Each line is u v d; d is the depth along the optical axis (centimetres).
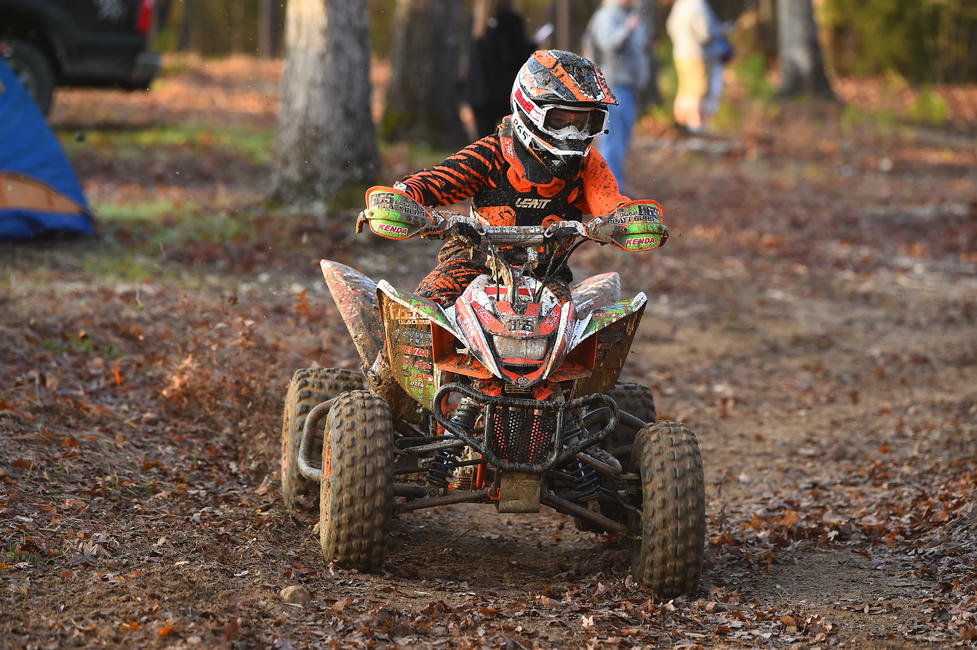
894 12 5516
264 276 1548
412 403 816
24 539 729
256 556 757
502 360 723
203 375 1069
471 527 936
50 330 1242
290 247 1683
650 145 3372
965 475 1016
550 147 761
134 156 2433
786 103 4412
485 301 743
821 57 4584
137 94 3609
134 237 1700
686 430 749
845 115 4219
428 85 2834
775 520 950
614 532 841
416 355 749
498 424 734
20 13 2248
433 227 731
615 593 750
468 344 726
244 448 1001
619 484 821
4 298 1344
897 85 5375
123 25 2355
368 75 1903
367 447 721
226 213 1839
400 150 2686
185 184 2191
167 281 1484
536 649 647
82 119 2942
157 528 792
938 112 4416
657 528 722
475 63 2211
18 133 1622
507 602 727
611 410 757
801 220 2477
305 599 686
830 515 976
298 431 852
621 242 750
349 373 880
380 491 718
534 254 762
